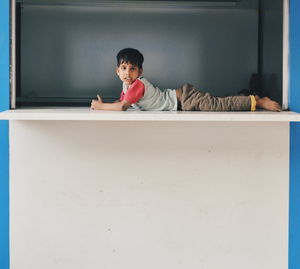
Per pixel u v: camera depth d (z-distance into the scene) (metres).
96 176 1.70
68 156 1.69
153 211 1.71
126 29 1.81
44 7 1.79
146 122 1.69
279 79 1.70
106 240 1.72
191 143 1.69
